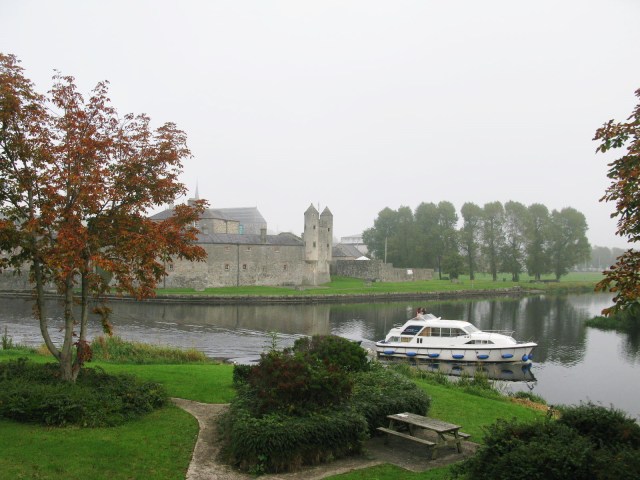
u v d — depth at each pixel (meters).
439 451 11.23
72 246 11.36
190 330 41.22
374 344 37.19
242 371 15.11
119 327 41.47
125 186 13.32
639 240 9.71
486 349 30.59
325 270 89.12
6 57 12.35
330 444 10.29
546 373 29.17
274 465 9.68
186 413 12.70
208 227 87.50
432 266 110.44
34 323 40.62
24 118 12.33
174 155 13.92
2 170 12.63
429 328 32.03
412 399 12.63
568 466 7.68
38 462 9.05
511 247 98.88
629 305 8.86
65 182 12.14
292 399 10.74
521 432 8.91
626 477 7.20
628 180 9.00
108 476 8.84
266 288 76.00
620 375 28.72
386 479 9.45
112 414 11.59
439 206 109.44
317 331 43.03
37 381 12.93
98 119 13.38
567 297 81.69
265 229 82.38
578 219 99.06
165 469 9.39
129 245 12.27
